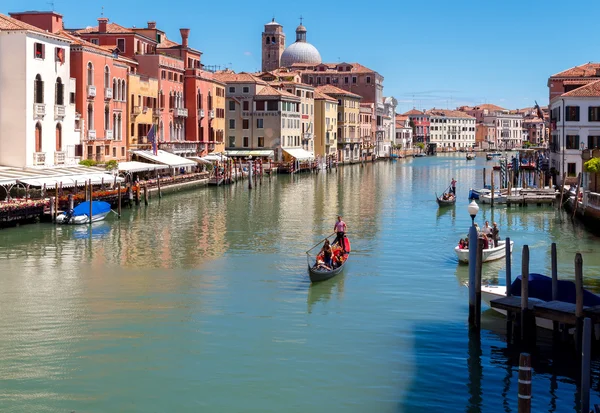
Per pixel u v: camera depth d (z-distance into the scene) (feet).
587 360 55.42
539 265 115.85
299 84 394.73
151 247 131.85
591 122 226.79
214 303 91.61
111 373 68.08
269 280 104.58
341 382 65.98
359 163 497.87
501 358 71.36
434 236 146.72
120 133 236.84
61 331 80.07
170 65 279.28
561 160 232.32
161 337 78.07
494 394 63.36
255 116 363.76
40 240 138.21
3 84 177.78
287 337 78.07
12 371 68.49
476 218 177.99
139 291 97.86
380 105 568.41
